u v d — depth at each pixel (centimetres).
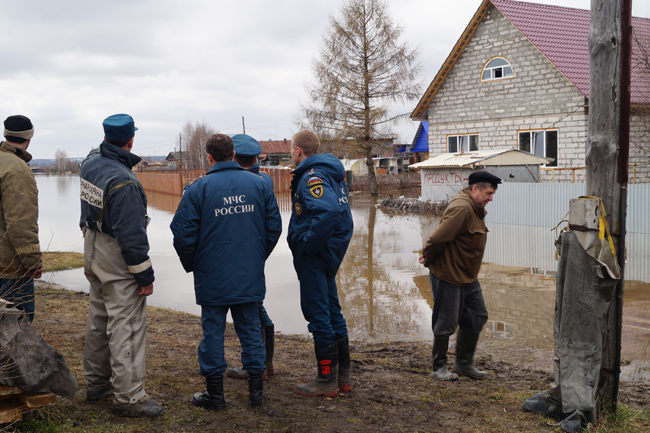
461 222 442
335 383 400
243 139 416
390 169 6250
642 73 1986
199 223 355
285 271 1081
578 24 2553
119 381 331
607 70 358
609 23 356
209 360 354
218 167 367
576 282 354
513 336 625
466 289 468
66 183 8112
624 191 361
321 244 367
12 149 357
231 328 689
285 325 702
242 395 395
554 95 2288
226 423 332
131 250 322
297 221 392
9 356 282
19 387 289
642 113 2022
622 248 362
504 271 1021
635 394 425
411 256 1239
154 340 577
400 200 2695
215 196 355
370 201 3334
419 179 4562
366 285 935
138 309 339
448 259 457
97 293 347
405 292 881
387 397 403
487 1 2466
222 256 353
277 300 838
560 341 361
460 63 2642
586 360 353
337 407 375
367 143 3600
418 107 2808
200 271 357
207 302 356
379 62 3516
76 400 354
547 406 368
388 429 336
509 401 398
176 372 447
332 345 399
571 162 2241
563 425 342
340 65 3544
